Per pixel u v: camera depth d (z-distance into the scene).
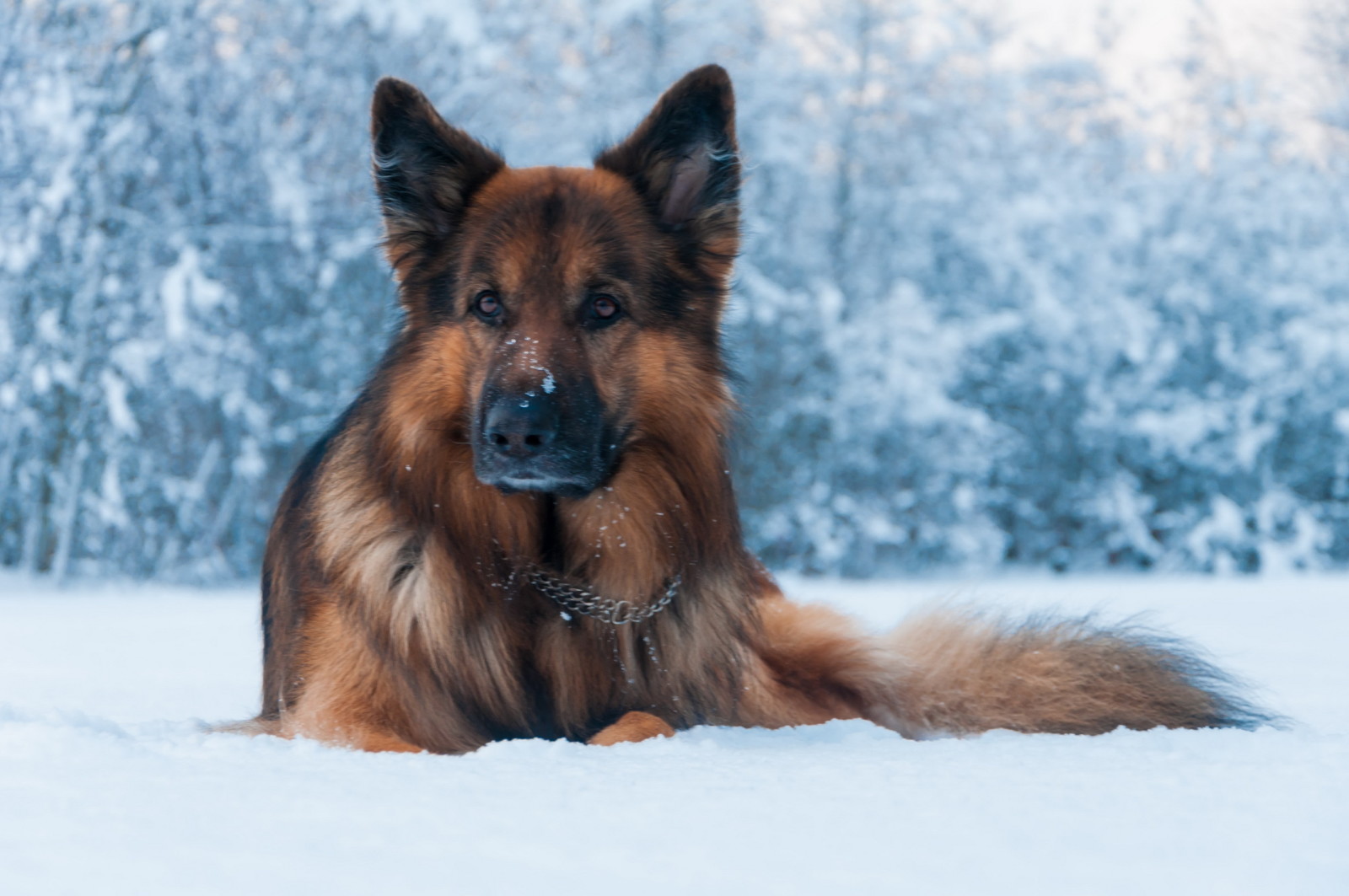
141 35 19.33
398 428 4.24
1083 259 25.81
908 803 2.41
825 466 23.67
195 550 20.17
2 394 17.86
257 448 20.06
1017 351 26.02
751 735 3.90
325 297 20.64
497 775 2.76
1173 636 5.21
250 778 2.65
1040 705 4.97
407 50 20.48
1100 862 1.93
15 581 19.03
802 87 24.58
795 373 23.80
